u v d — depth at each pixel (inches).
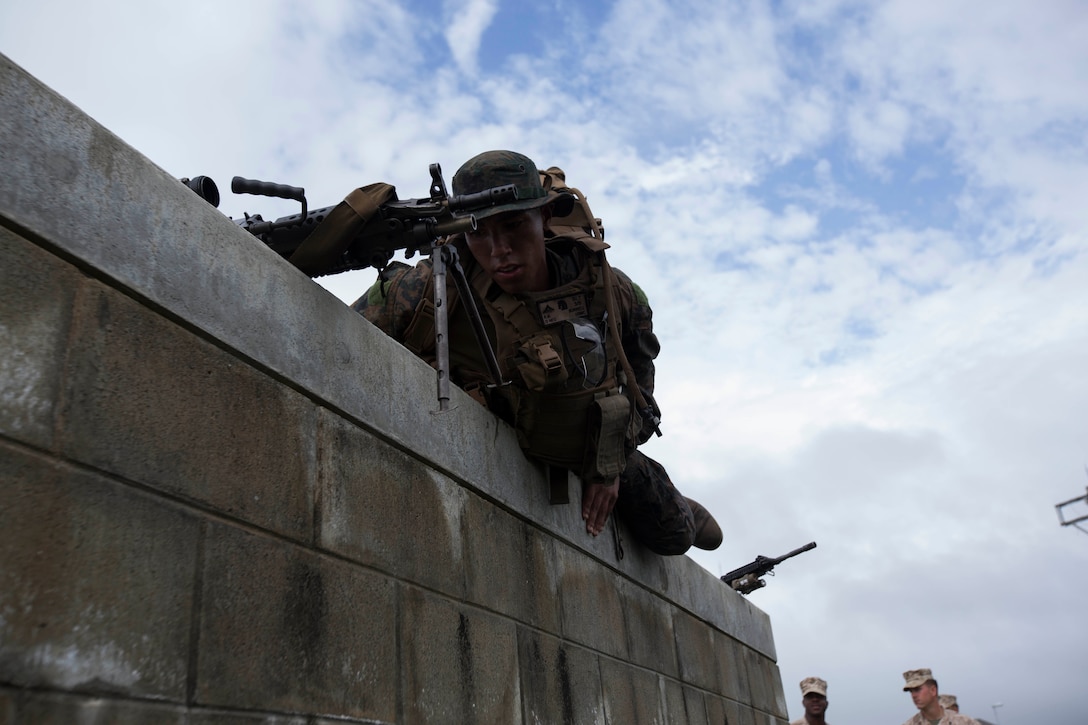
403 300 148.9
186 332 86.6
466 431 135.6
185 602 79.5
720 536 237.5
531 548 148.8
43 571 67.9
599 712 157.8
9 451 67.7
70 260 75.9
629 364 159.9
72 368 74.0
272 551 91.1
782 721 282.5
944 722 284.2
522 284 142.6
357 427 110.2
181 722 76.5
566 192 146.9
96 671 70.2
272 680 87.0
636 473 178.7
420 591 114.9
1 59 72.5
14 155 72.3
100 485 74.0
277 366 97.0
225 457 87.8
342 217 111.7
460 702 117.4
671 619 209.9
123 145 82.8
